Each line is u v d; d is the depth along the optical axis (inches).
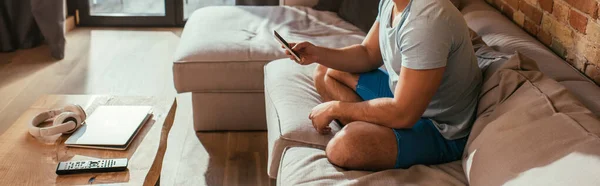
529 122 58.3
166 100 84.8
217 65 105.7
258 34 118.0
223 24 122.3
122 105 82.2
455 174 66.1
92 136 71.6
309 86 90.8
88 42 163.8
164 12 182.7
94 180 63.1
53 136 72.5
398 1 67.9
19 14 154.6
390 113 66.7
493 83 68.1
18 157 67.2
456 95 68.8
